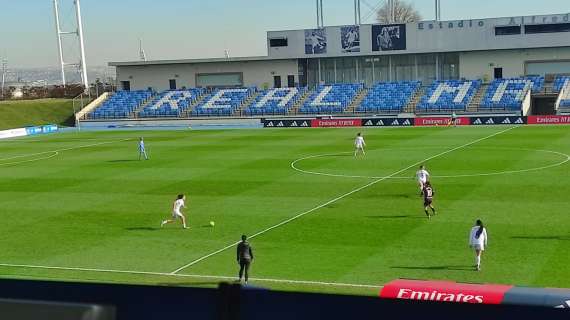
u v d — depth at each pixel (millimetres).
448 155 51719
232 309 5418
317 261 25250
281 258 25906
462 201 34500
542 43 89375
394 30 96000
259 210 34750
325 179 43125
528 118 75188
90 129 94875
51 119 103812
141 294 5582
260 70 103688
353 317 5199
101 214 35281
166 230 31406
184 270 25000
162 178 45938
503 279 22031
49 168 53156
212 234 30328
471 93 89938
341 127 81500
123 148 66000
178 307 5441
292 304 5297
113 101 104750
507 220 30062
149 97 104562
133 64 107688
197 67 106500
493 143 58406
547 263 23562
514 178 40469
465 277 22406
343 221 31516
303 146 62062
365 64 101000
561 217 30156
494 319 4918
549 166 44344
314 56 99688
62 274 24859
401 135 68688
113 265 26000
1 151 67750
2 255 27969
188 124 94562
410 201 35188
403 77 99750
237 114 95500
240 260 22922
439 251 25750
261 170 47875
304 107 94438
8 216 35594
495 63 93500
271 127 85812
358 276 23047
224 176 45812
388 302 5129
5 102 107875
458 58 96188
